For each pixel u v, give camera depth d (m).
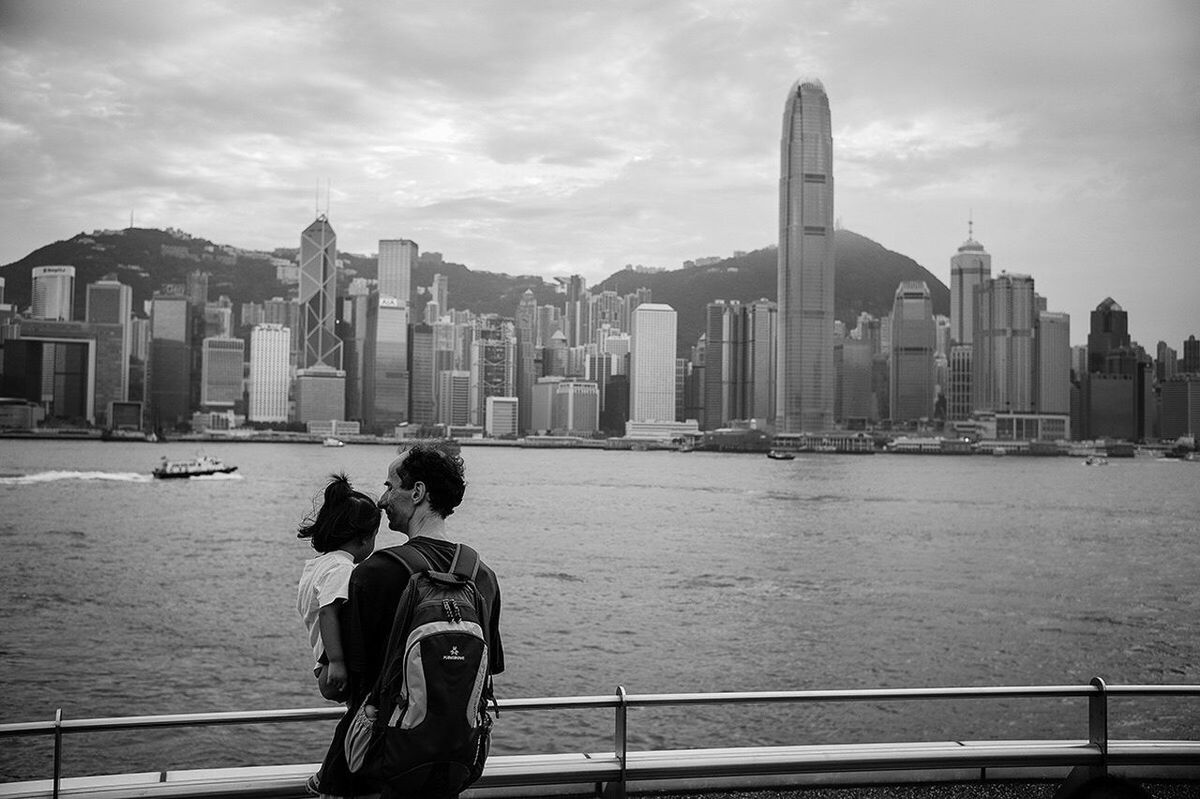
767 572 55.12
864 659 32.44
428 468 4.19
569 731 23.55
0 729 4.89
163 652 31.23
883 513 101.44
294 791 5.18
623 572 54.31
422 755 3.65
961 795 5.90
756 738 23.22
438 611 3.75
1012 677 30.34
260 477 150.12
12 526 73.56
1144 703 26.69
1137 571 56.53
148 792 5.03
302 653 31.22
